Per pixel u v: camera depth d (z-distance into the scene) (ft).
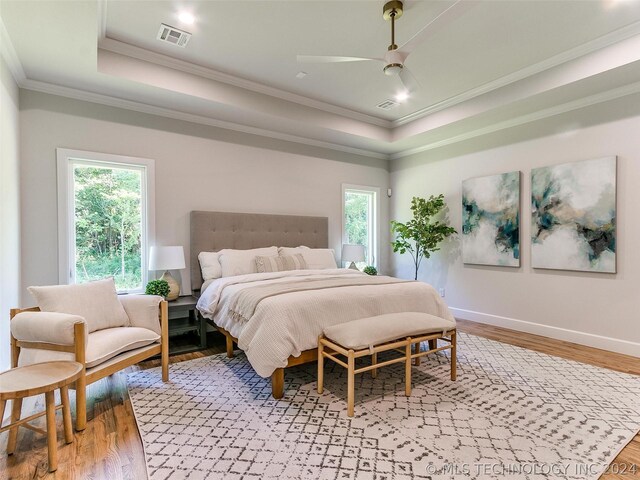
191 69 11.05
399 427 6.62
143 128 12.09
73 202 11.05
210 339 12.62
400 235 17.16
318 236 16.30
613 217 10.91
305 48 10.02
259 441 6.16
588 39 9.48
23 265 10.02
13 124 9.16
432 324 8.52
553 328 12.52
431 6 8.12
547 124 12.56
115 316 8.34
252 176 14.62
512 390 8.25
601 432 6.43
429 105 14.16
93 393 8.18
